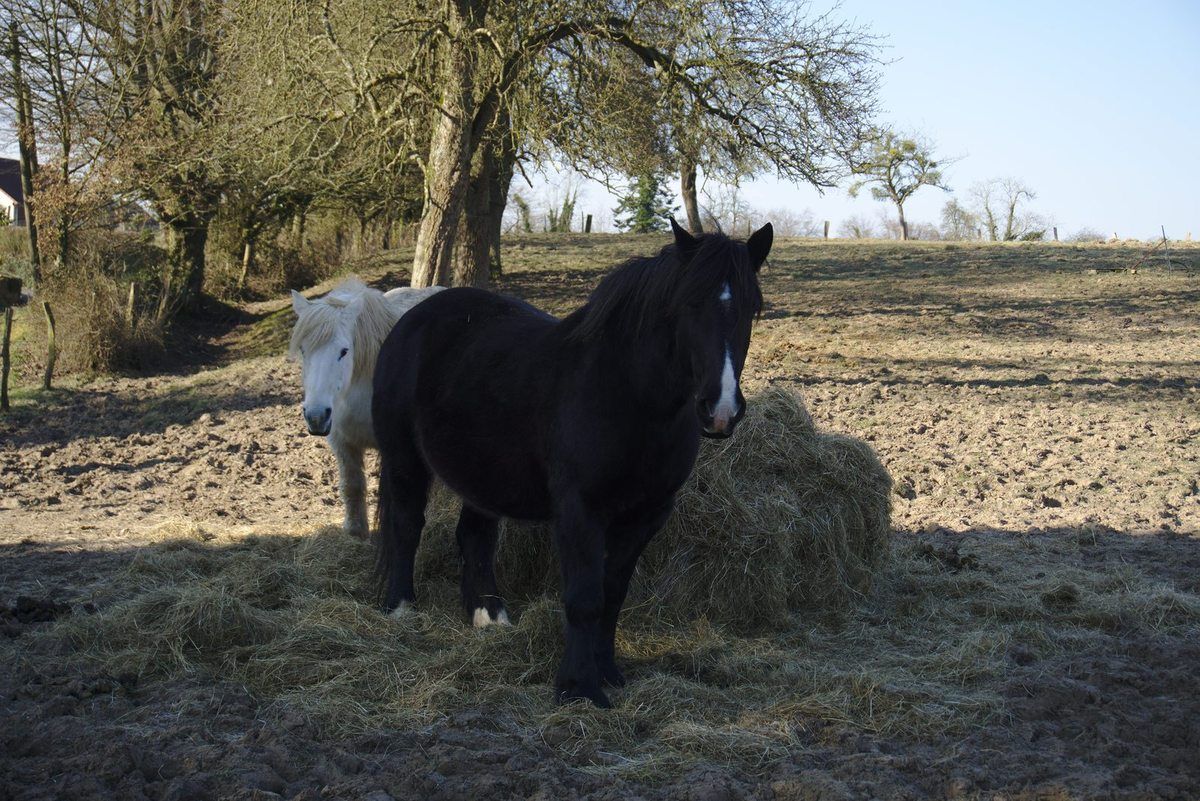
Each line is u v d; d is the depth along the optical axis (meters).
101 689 3.86
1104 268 28.00
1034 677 4.04
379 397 5.02
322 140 15.17
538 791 3.06
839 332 18.31
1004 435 10.30
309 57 12.92
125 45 18.36
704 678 4.23
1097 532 6.84
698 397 3.35
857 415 11.35
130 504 7.97
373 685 3.99
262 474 9.12
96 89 18.36
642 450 3.72
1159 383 13.20
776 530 4.96
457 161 13.13
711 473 5.01
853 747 3.43
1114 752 3.34
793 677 4.13
